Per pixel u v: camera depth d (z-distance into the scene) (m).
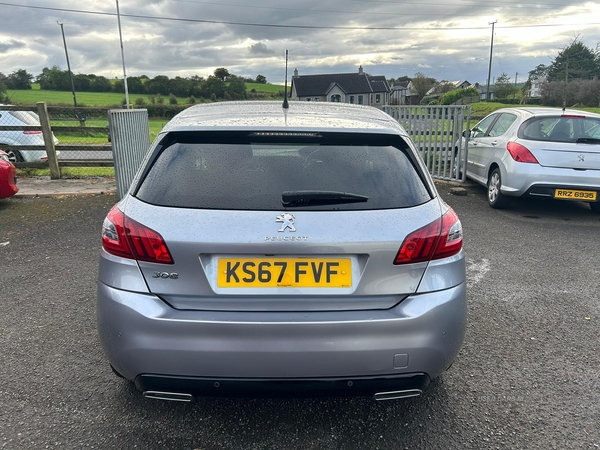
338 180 2.28
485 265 5.08
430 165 10.53
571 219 7.12
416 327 2.14
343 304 2.14
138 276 2.15
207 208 2.16
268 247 2.07
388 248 2.13
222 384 2.12
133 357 2.13
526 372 3.07
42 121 9.94
